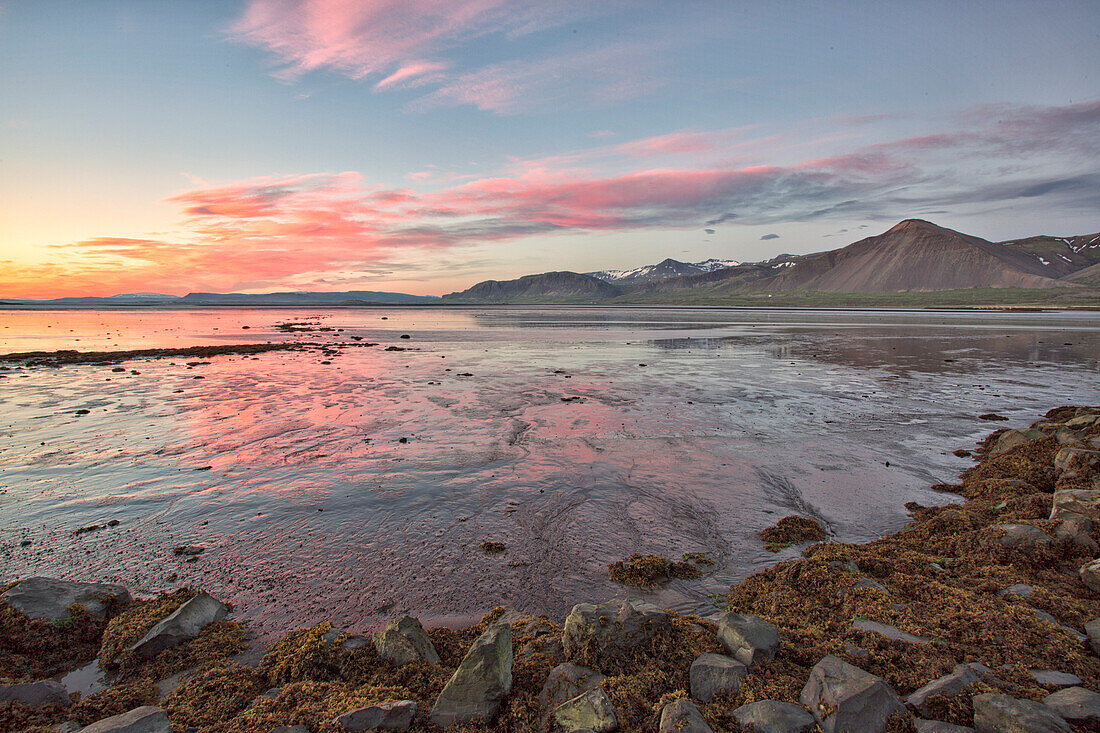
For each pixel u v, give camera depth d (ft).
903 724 17.54
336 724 18.42
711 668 20.72
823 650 22.31
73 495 43.96
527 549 35.04
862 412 74.02
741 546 35.58
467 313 571.69
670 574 31.81
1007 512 35.68
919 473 49.47
